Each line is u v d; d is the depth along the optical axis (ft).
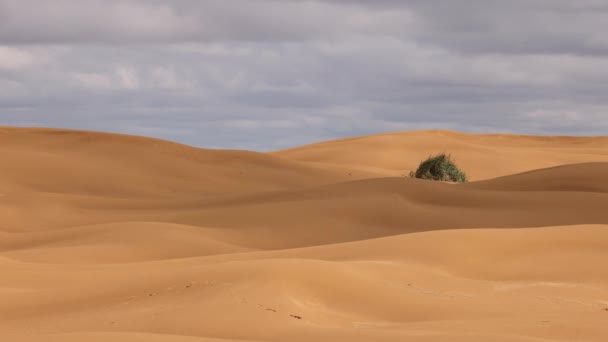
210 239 115.75
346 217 134.00
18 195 159.74
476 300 59.98
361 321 52.60
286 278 57.21
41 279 69.97
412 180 157.89
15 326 52.85
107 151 260.83
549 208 138.72
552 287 67.51
